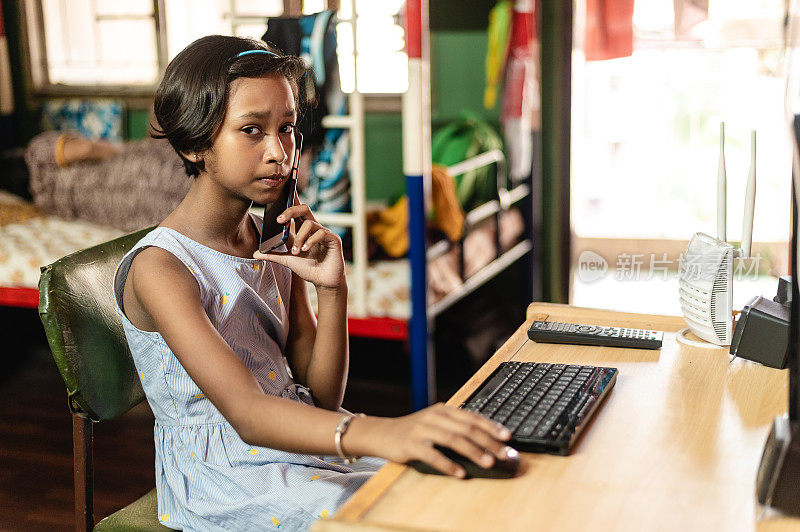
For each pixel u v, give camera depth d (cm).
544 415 98
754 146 129
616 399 108
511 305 358
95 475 246
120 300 120
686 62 397
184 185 339
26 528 215
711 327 128
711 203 416
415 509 82
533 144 350
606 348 129
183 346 107
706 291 128
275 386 128
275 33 272
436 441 88
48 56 421
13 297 304
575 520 79
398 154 372
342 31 281
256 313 128
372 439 92
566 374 111
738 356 121
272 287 132
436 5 354
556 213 368
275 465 119
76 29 416
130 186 346
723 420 102
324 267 129
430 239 291
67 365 121
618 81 413
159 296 111
